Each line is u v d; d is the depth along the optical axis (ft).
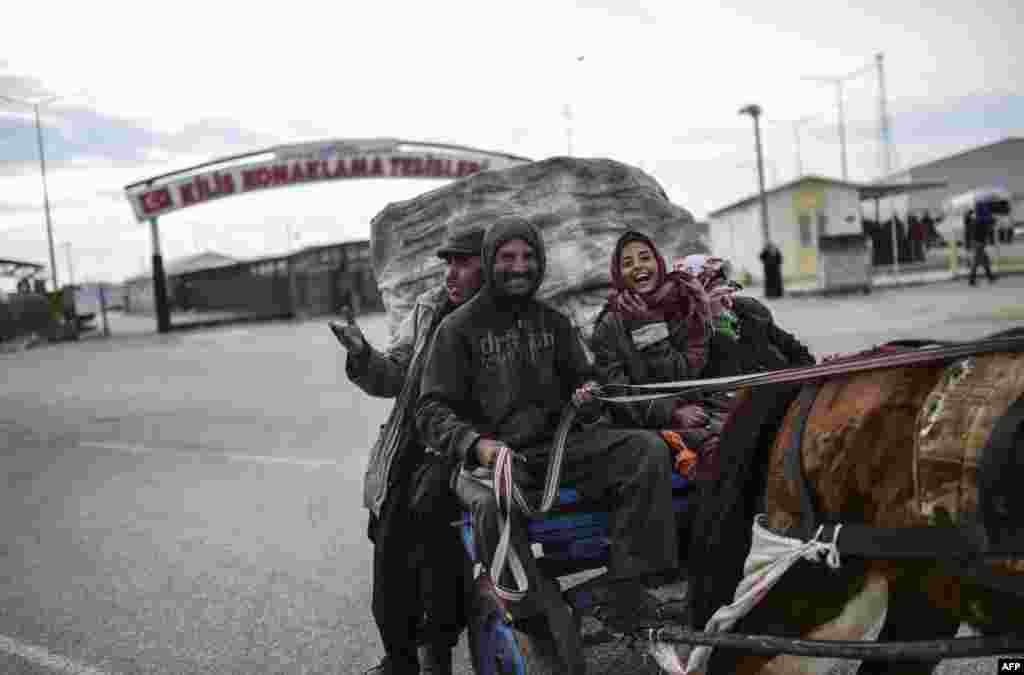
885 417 8.64
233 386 56.18
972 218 84.53
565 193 16.96
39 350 113.09
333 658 15.81
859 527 8.64
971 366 8.11
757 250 124.67
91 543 23.65
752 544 9.66
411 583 12.78
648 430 11.76
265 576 20.16
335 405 44.73
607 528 11.14
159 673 15.55
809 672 9.65
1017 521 7.50
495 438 11.61
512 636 11.09
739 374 13.64
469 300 12.51
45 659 16.33
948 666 13.75
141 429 41.83
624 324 13.10
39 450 38.32
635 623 10.66
